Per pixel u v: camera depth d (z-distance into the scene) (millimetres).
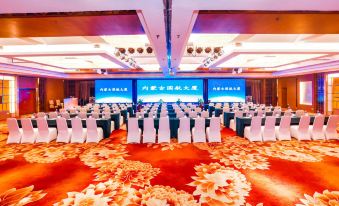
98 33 4586
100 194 3738
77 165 5094
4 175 4543
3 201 3520
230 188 3891
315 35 6258
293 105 18188
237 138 7645
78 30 4324
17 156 5773
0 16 3510
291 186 3930
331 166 4859
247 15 3555
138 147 6547
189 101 18250
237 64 12695
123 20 3795
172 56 7902
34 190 3889
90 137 7133
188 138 7043
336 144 6664
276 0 2980
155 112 9766
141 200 3541
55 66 12266
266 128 7145
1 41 6398
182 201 3496
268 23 3949
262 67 14000
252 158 5449
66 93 19922
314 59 10078
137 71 15953
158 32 4562
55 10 3289
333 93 14133
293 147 6383
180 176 4422
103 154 5895
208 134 7211
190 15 3523
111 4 3084
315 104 15258
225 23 3982
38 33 4496
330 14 3482
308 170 4641
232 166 4926
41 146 6711
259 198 3533
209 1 2998
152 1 3002
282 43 7723
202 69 15125
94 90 19969
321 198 3506
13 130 7117
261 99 19875
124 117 11625
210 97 18203
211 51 8266
